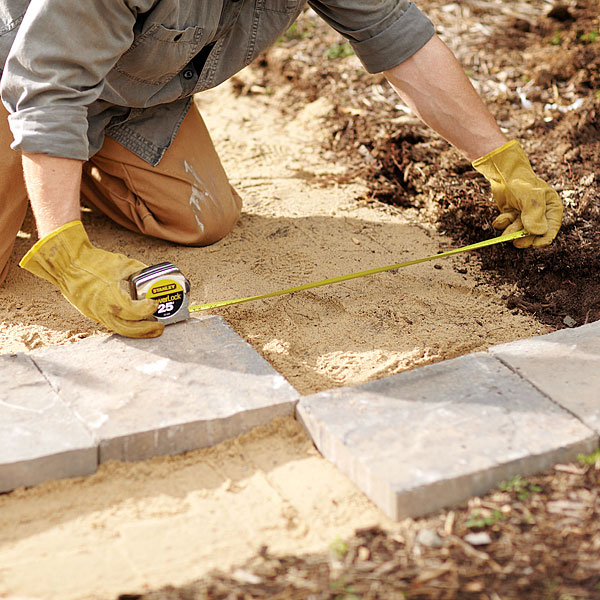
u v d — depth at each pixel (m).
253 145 4.79
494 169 3.30
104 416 2.45
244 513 2.22
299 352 2.99
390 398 2.51
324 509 2.23
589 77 4.86
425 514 2.18
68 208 2.69
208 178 3.62
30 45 2.53
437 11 5.91
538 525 2.11
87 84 2.66
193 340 2.84
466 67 5.18
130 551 2.10
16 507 2.24
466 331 3.10
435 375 2.61
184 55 3.04
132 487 2.32
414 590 1.94
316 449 2.46
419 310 3.23
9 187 3.19
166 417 2.44
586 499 2.18
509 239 3.22
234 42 3.25
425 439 2.32
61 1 2.48
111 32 2.63
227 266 3.54
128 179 3.54
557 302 3.27
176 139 3.56
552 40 5.42
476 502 2.20
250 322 3.17
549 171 3.96
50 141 2.58
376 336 3.07
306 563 2.04
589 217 3.57
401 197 4.14
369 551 2.07
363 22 3.16
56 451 2.30
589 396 2.47
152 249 3.67
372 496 2.24
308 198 4.16
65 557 2.08
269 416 2.52
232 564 2.05
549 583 1.94
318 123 5.00
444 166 4.13
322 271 3.50
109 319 2.76
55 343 3.04
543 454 2.26
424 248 3.69
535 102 4.73
